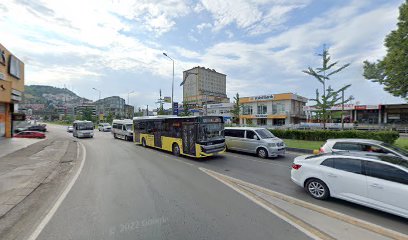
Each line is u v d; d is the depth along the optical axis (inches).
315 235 159.5
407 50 484.7
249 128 534.0
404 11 494.6
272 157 495.5
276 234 160.6
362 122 1592.0
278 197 238.4
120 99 4419.3
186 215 191.9
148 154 550.0
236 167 394.6
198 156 460.1
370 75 683.4
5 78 760.3
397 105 1448.1
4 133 855.1
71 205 212.8
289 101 1715.1
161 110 1674.5
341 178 213.0
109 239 153.3
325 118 785.6
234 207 209.9
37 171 336.8
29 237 155.9
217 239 153.6
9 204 209.8
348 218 187.0
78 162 436.5
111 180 303.0
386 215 192.9
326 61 749.9
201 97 2672.2
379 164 196.1
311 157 251.8
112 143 823.7
